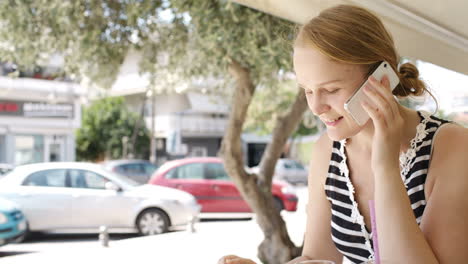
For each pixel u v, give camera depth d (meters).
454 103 6.42
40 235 10.15
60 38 7.28
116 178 9.95
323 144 1.76
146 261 7.16
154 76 8.18
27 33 7.10
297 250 6.29
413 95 1.55
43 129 24.61
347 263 5.46
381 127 1.30
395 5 1.96
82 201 9.54
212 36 5.36
